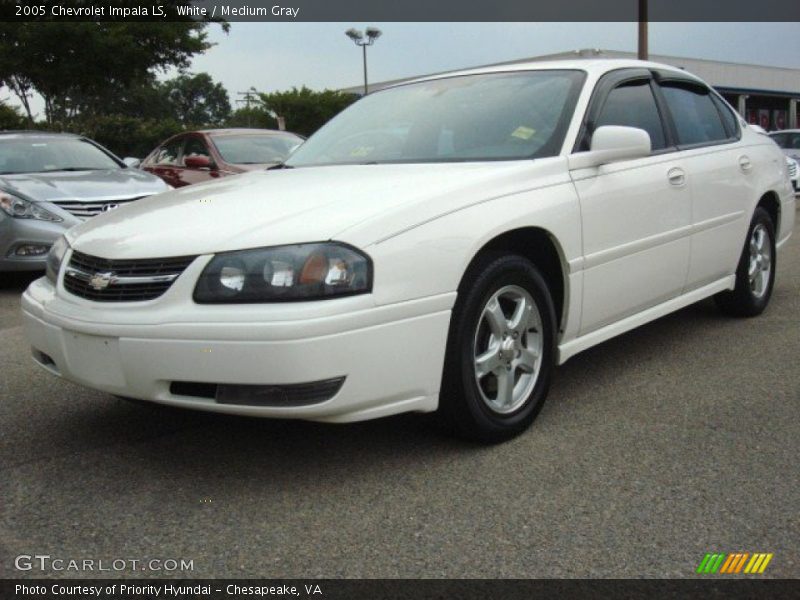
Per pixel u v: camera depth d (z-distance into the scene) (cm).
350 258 285
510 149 381
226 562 257
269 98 4400
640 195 408
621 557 254
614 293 398
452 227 313
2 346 533
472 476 314
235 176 419
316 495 301
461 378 322
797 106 4619
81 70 1942
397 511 287
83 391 432
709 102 526
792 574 244
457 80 452
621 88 435
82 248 331
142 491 308
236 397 284
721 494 295
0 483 317
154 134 3734
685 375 438
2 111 3008
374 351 289
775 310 587
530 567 250
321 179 363
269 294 279
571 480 309
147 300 296
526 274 347
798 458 326
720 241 488
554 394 412
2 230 729
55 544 270
